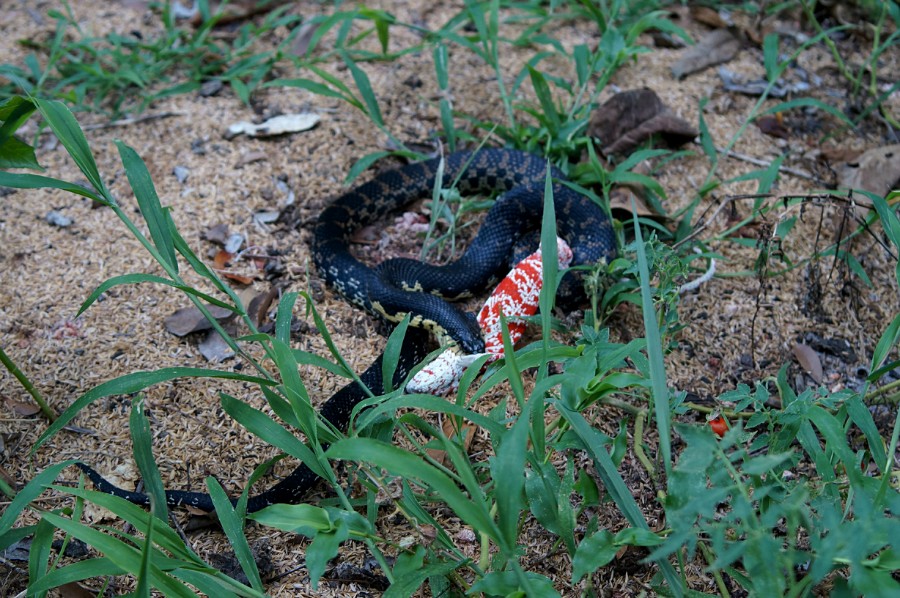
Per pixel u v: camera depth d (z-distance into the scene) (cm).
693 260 205
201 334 199
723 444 152
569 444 180
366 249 208
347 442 159
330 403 192
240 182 212
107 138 217
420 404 176
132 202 211
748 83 224
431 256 207
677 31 216
